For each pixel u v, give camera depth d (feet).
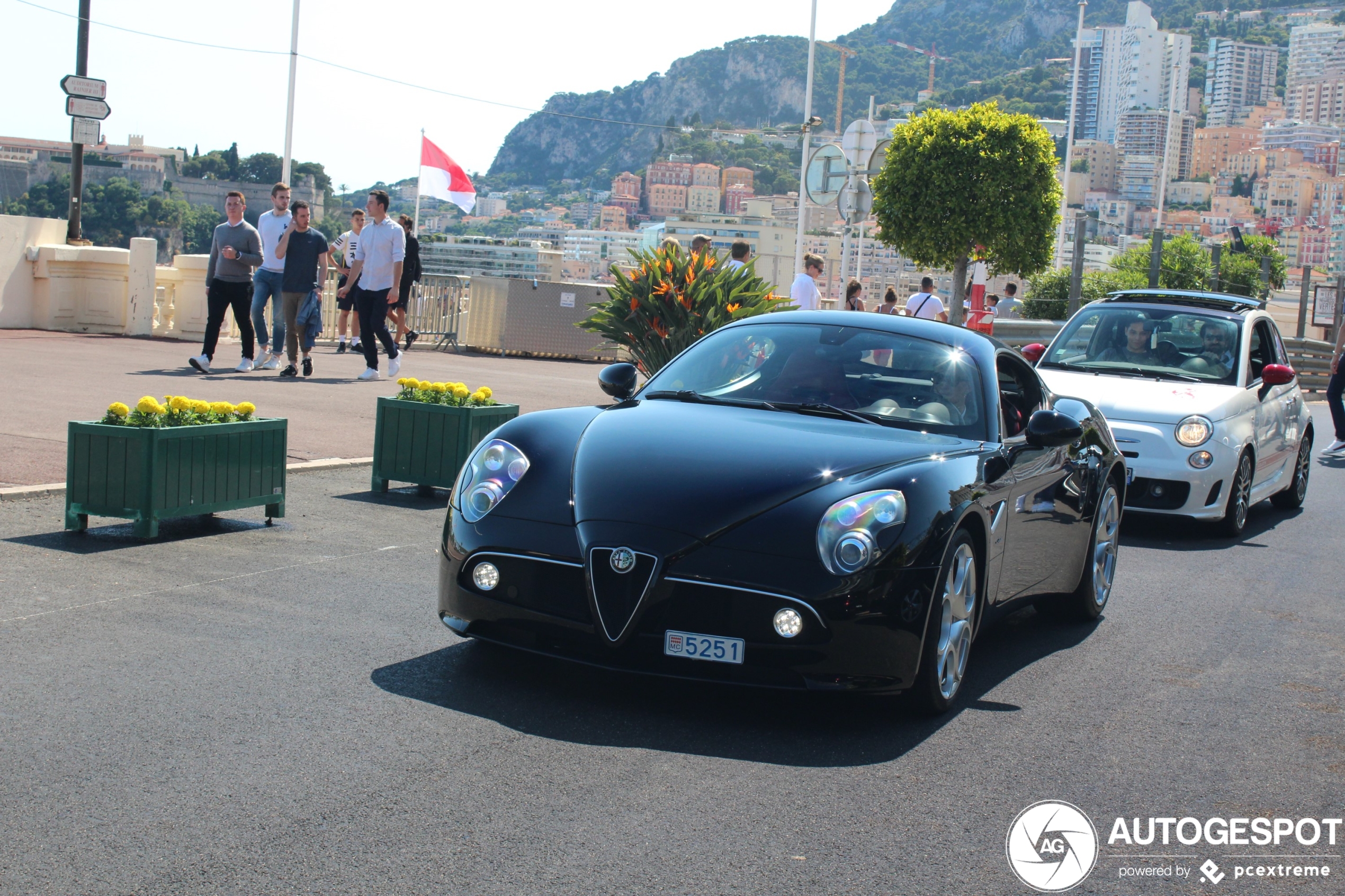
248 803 10.33
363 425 32.30
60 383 34.96
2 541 18.78
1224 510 28.12
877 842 10.46
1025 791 11.98
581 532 13.30
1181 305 31.96
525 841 9.93
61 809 9.96
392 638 15.49
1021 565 16.58
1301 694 16.10
